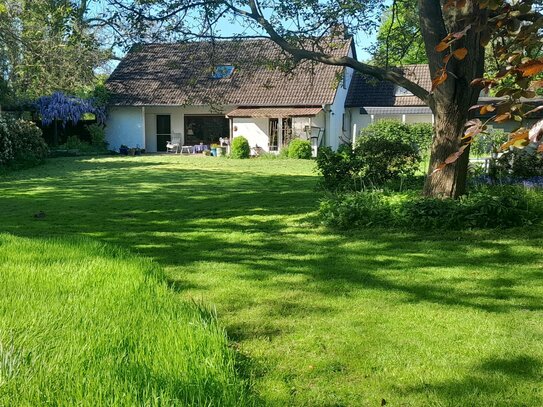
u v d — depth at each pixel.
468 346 4.01
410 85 9.77
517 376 3.51
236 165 25.02
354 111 36.53
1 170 21.39
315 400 3.19
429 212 8.55
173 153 35.25
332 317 4.68
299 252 7.26
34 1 12.25
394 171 13.36
